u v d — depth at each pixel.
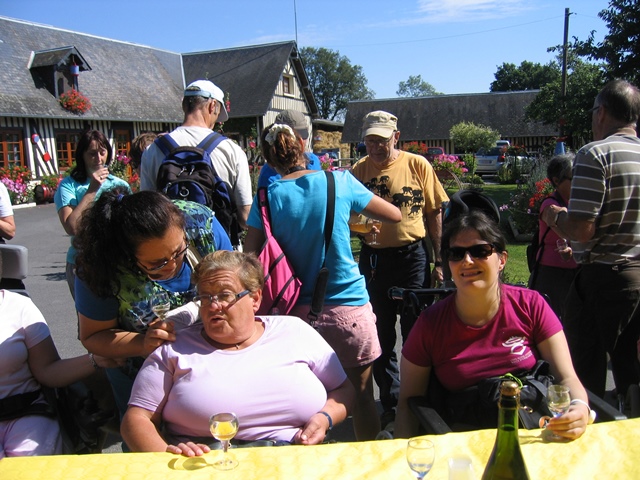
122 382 2.66
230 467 1.87
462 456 1.64
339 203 2.93
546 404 2.25
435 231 4.21
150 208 2.25
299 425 2.36
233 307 2.29
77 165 4.39
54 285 8.44
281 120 3.63
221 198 3.46
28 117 22.53
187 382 2.28
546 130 41.97
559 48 23.72
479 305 2.40
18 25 25.45
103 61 28.70
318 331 2.98
